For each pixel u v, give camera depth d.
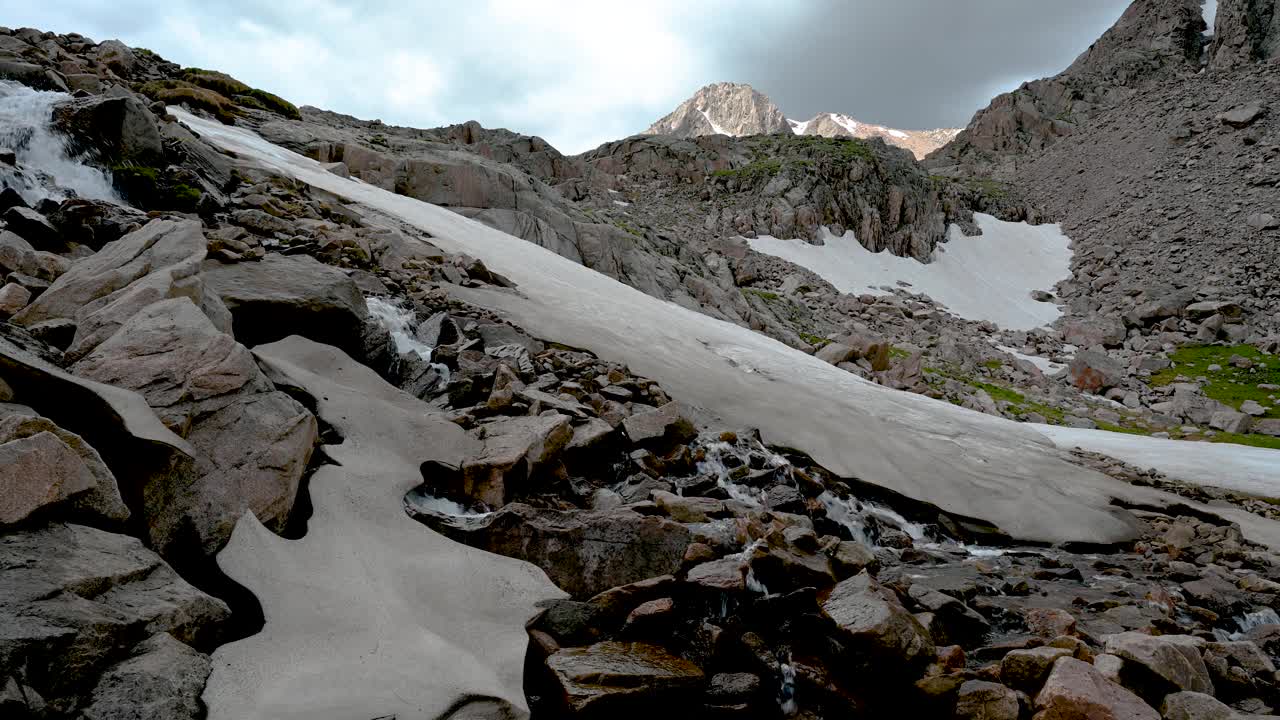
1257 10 96.50
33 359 5.58
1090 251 67.56
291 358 9.24
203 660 4.50
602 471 10.72
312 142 32.31
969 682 6.25
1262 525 15.74
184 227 8.73
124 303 7.12
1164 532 14.52
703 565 7.36
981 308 59.16
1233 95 83.81
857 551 8.77
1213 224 62.44
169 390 6.26
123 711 3.89
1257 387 38.62
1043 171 91.25
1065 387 40.06
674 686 5.95
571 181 63.78
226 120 31.03
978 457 17.25
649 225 57.44
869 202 70.06
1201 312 48.81
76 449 4.82
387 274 15.44
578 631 6.44
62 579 4.13
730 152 80.62
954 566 11.02
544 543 7.07
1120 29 116.94
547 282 21.64
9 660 3.56
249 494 6.06
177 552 5.46
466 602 6.18
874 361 37.12
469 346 12.92
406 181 33.19
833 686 6.43
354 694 4.67
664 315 23.67
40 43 23.30
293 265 11.57
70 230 10.25
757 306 46.66
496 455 8.62
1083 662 6.22
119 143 14.92
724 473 12.22
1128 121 92.25
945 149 109.44
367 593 5.82
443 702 4.80
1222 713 5.88
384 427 8.38
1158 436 31.86
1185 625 8.90
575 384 12.56
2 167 11.82
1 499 4.21
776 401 16.94
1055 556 12.80
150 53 36.06
